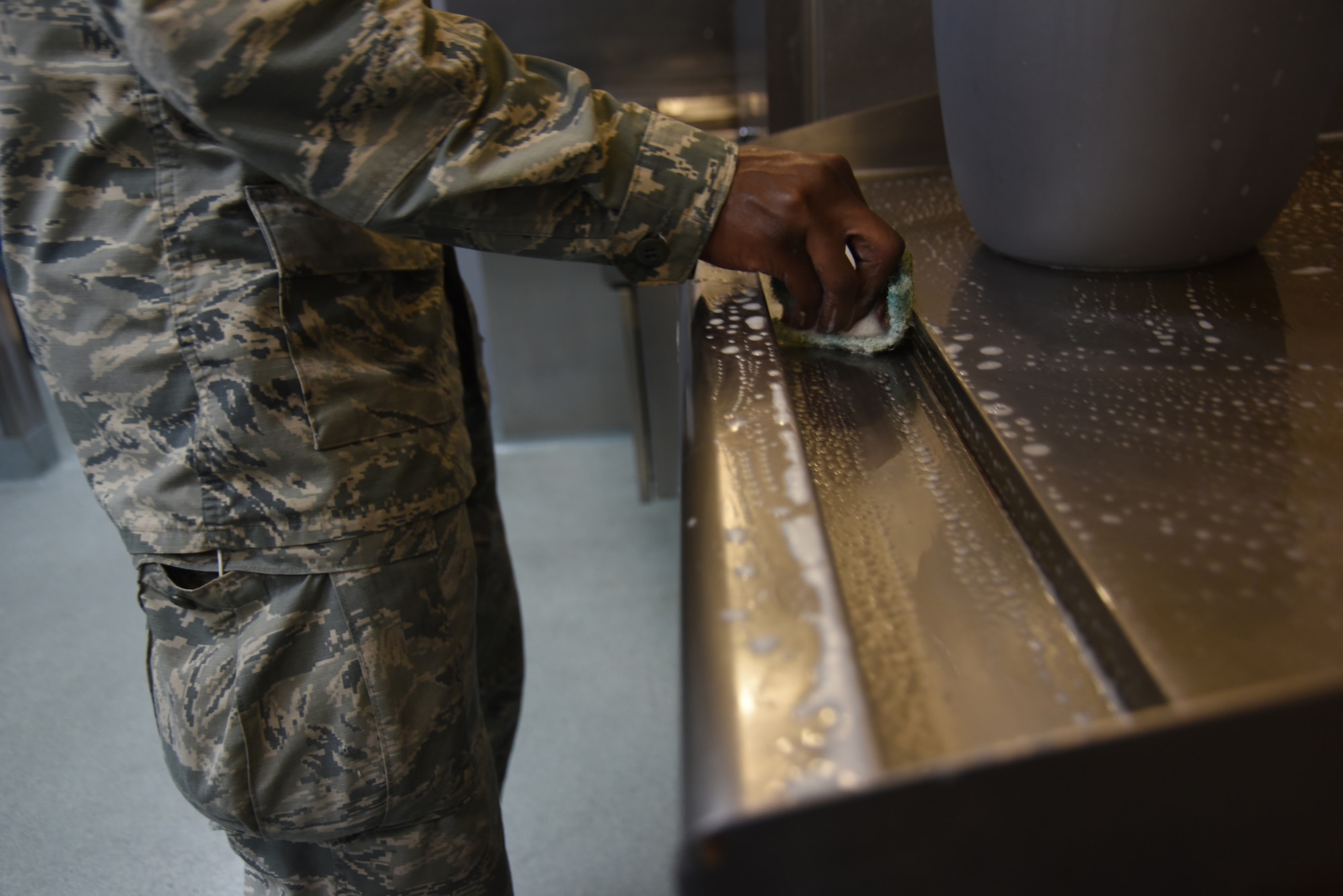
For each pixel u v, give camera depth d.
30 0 0.53
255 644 0.60
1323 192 0.76
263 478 0.59
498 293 2.19
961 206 0.87
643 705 1.44
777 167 0.55
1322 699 0.20
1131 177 0.56
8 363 2.21
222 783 0.62
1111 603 0.28
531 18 1.94
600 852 1.19
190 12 0.45
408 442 0.64
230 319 0.57
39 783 1.34
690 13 1.93
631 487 2.12
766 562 0.30
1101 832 0.20
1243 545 0.30
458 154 0.50
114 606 1.76
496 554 0.98
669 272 0.57
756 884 0.19
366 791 0.64
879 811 0.19
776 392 0.44
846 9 1.10
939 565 0.36
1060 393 0.43
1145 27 0.51
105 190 0.55
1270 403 0.41
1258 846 0.22
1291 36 0.52
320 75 0.48
